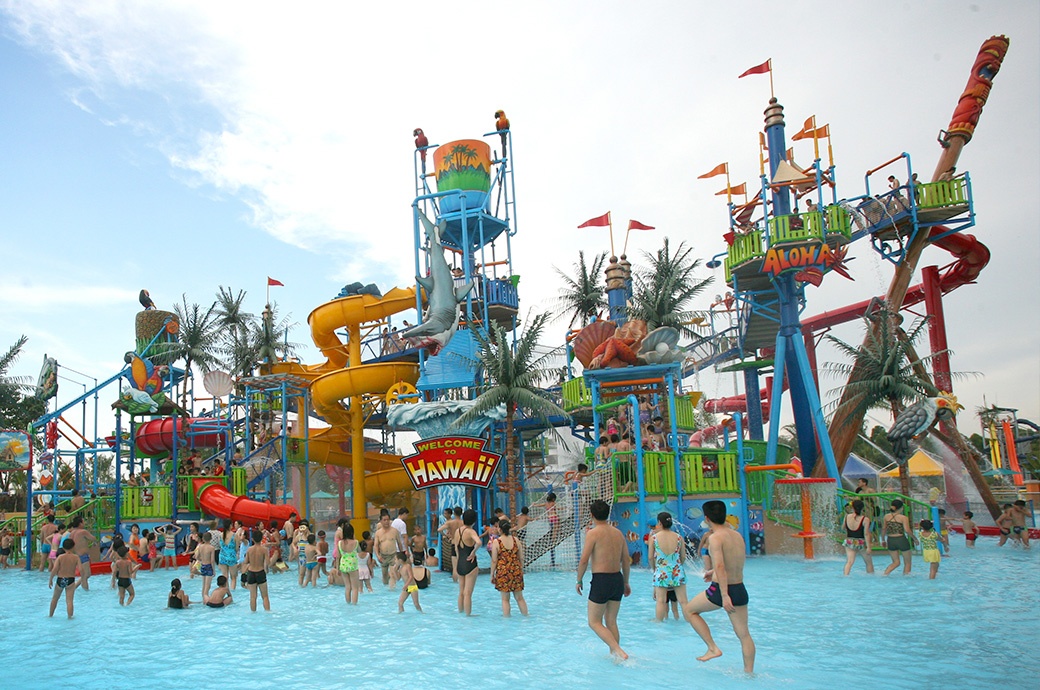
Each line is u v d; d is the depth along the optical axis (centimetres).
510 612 1350
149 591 1905
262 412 3469
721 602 857
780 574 1759
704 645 997
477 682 851
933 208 2727
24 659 1069
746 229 2958
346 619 1358
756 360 3462
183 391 3853
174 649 1122
